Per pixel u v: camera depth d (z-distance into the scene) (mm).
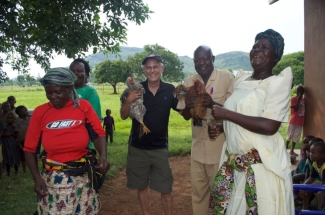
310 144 4199
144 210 4168
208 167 3600
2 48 9633
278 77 2396
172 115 20906
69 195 2674
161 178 3982
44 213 2713
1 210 4828
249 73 2787
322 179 3746
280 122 2326
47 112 2695
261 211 2342
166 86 3832
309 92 6977
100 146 2863
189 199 5430
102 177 3186
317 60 6512
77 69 3875
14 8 6344
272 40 2449
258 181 2375
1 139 6594
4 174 6992
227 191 2598
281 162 2428
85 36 7945
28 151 2736
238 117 2322
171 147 9180
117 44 9398
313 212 3016
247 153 2463
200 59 3465
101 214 4824
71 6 7824
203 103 3119
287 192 2418
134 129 3906
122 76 58812
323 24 6145
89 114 2814
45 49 8805
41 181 2668
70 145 2668
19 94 52156
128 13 7797
